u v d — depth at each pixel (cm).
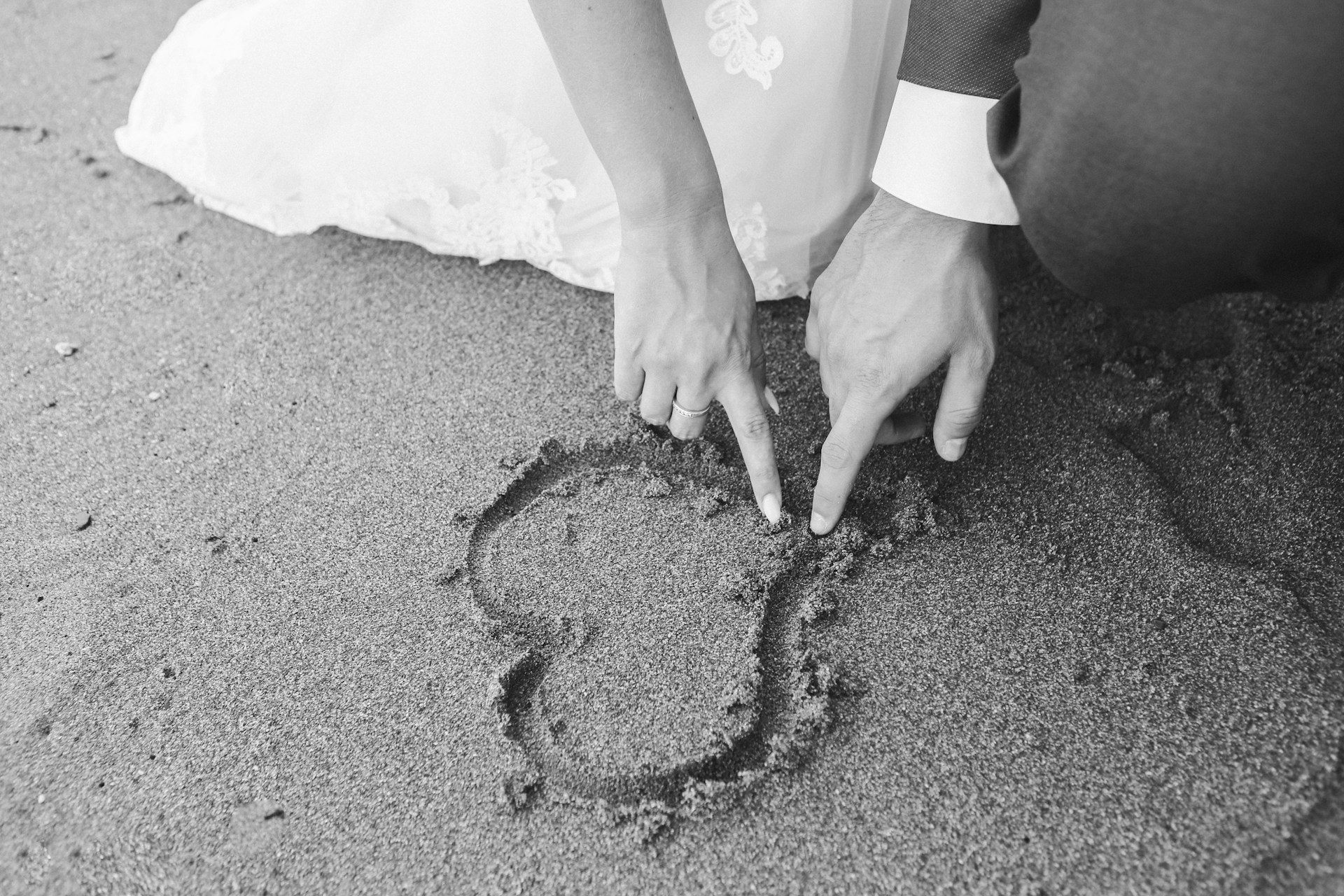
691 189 77
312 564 83
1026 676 76
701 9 86
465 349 95
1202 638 76
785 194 93
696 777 74
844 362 79
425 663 78
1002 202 76
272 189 102
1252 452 84
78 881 72
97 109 117
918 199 77
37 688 79
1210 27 65
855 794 72
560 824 72
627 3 73
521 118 92
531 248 98
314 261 102
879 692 76
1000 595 79
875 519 83
